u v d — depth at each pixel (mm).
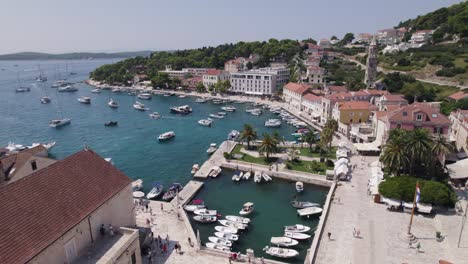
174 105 198500
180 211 60781
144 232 47281
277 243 52438
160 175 88312
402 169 70062
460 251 45062
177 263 44656
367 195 66000
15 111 175500
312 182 77500
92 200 37562
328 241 49906
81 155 41938
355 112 116188
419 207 56281
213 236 55156
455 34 196375
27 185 33406
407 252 46344
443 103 117750
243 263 45031
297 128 138125
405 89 146875
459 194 63750
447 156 78438
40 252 29188
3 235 27953
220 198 72188
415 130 68625
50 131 136125
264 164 88625
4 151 92000
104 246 36188
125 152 108438
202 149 111000
